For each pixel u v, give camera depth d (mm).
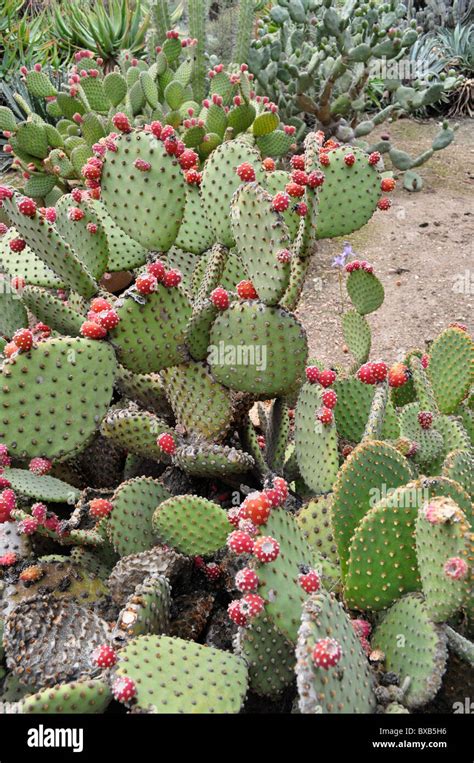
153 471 1573
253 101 3023
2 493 1210
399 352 2504
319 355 2514
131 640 1044
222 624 1284
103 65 4457
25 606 1188
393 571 1067
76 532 1300
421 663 999
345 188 1635
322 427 1315
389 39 3375
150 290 1250
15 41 4711
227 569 1319
